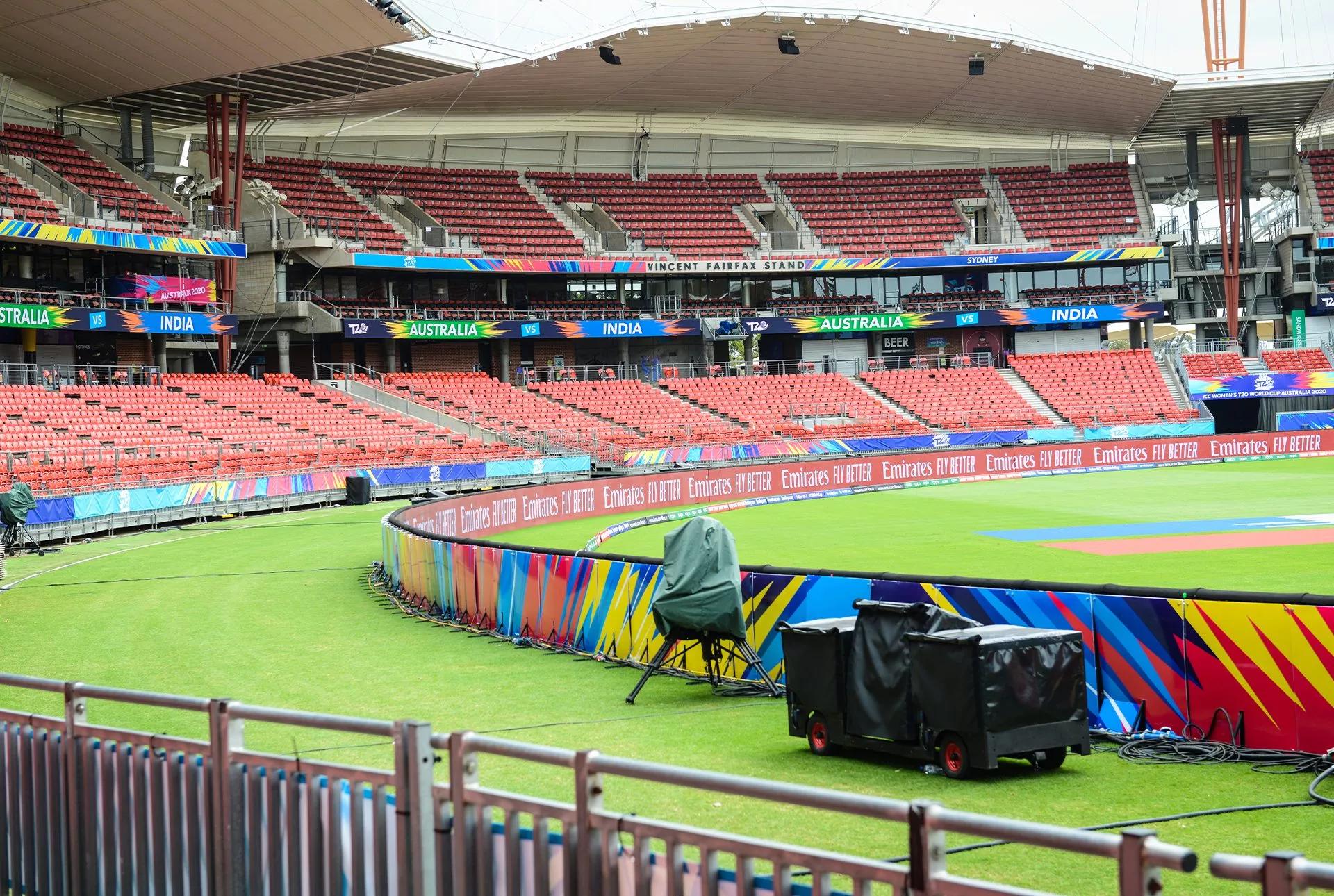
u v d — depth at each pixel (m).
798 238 61.75
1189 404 58.41
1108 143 68.19
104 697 5.88
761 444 49.94
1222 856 3.15
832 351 62.59
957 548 26.02
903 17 48.47
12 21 36.69
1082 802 8.11
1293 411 60.44
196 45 39.06
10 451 33.62
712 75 53.97
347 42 38.69
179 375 43.66
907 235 62.75
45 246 43.41
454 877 4.67
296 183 53.56
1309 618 8.96
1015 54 52.62
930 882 3.55
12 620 17.55
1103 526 29.64
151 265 47.00
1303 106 60.66
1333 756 8.80
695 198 62.75
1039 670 8.73
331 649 14.91
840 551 26.14
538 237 57.06
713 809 8.09
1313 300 61.66
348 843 5.07
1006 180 66.38
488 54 45.28
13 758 6.43
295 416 44.03
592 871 4.32
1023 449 47.91
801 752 9.69
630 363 61.00
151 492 33.22
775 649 12.23
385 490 41.41
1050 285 64.06
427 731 4.69
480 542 16.36
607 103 57.34
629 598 13.77
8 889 6.48
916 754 8.97
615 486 37.03
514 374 58.25
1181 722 9.69
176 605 18.83
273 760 5.20
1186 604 9.62
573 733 10.50
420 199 56.41
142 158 51.12
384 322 50.88
